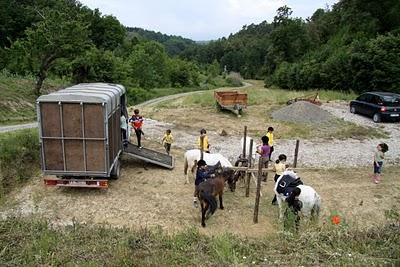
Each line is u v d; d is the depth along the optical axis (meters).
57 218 11.60
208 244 8.33
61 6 47.22
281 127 23.95
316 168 16.55
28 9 68.62
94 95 12.84
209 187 11.08
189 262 7.23
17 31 67.88
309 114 25.39
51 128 12.78
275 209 12.60
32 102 32.72
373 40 43.28
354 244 7.78
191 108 31.56
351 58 43.66
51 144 12.92
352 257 6.96
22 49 40.09
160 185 14.54
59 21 37.53
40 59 37.00
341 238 8.16
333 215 9.85
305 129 23.30
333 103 33.78
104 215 11.92
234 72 141.75
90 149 12.98
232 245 8.04
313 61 58.12
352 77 44.53
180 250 7.92
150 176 15.46
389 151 19.11
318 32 84.56
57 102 12.57
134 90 61.69
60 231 9.07
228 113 28.64
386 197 13.67
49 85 41.81
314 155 18.36
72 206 12.52
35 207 12.33
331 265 6.79
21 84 37.16
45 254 7.45
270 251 7.79
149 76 77.94
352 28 60.25
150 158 16.20
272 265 6.99
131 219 11.69
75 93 13.18
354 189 14.37
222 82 107.94
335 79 47.81
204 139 15.12
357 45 45.28
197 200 12.68
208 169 12.16
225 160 14.02
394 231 8.39
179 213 12.20
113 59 59.38
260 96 36.31
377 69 40.59
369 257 7.00
